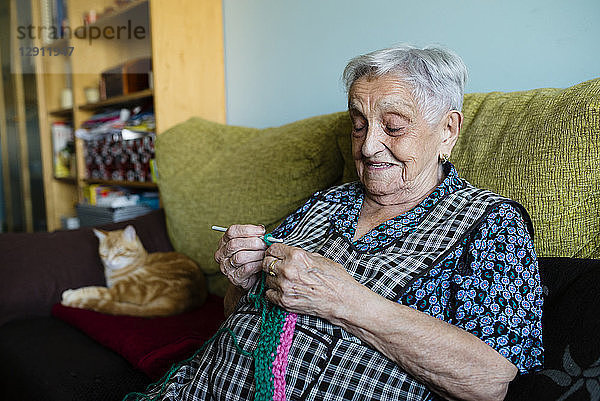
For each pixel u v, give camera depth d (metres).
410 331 0.60
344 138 1.19
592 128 0.76
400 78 0.75
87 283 1.59
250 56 1.91
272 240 0.76
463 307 0.65
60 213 3.03
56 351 1.20
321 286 0.62
